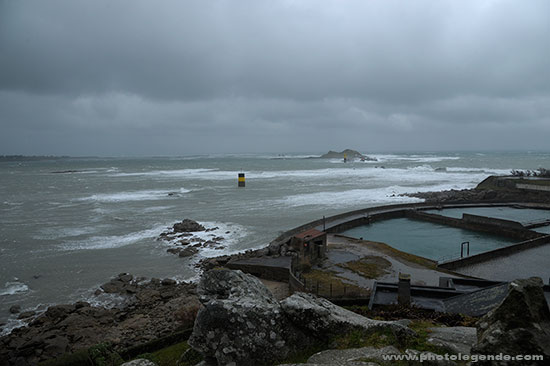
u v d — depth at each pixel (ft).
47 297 94.32
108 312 83.51
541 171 322.55
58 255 127.65
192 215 196.54
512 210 201.36
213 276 32.12
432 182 360.07
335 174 470.80
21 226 170.60
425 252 131.03
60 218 188.85
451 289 64.80
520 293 18.83
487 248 135.44
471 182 356.79
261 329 26.86
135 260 122.93
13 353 66.23
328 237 135.74
